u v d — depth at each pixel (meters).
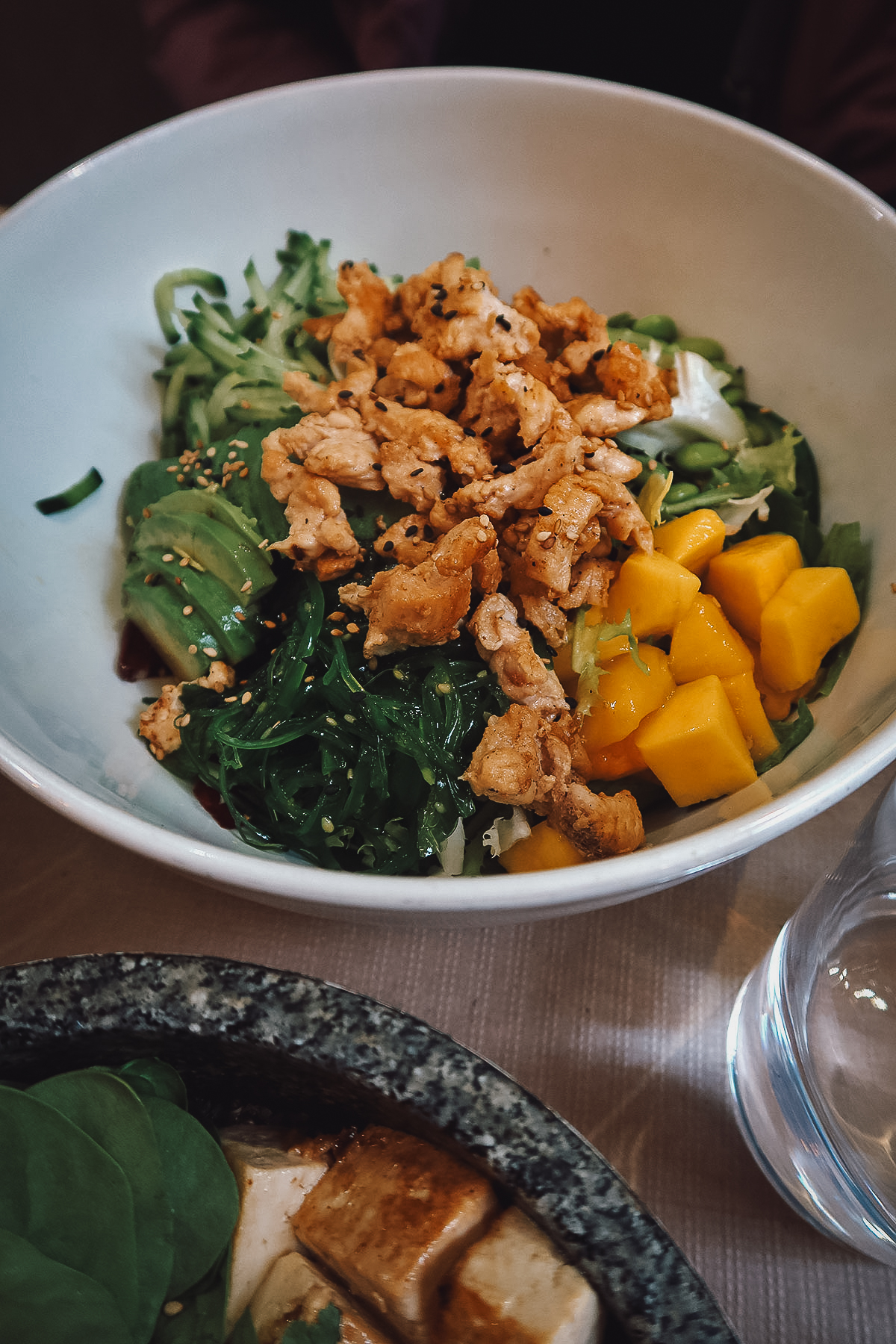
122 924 1.47
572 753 1.37
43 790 1.09
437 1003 1.41
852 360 1.52
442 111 1.67
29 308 1.54
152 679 1.56
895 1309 1.20
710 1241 1.24
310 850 1.43
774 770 1.34
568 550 1.39
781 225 1.56
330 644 1.44
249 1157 1.17
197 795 1.46
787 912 1.48
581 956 1.44
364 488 1.50
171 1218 1.09
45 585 1.48
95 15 3.84
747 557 1.45
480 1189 1.10
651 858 1.01
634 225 1.72
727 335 1.71
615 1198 0.99
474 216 1.79
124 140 1.59
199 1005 1.05
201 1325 1.08
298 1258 1.15
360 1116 1.20
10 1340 1.02
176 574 1.51
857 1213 1.13
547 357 1.70
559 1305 0.99
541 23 2.59
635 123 1.61
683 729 1.34
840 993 1.25
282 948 1.45
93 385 1.64
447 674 1.42
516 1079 1.35
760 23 2.43
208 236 1.74
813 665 1.41
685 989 1.42
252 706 1.46
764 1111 1.26
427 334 1.61
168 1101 1.15
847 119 2.35
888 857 1.25
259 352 1.76
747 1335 1.19
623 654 1.43
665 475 1.56
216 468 1.62
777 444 1.62
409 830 1.41
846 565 1.49
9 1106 1.08
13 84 3.91
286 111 1.66
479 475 1.46
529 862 1.37
